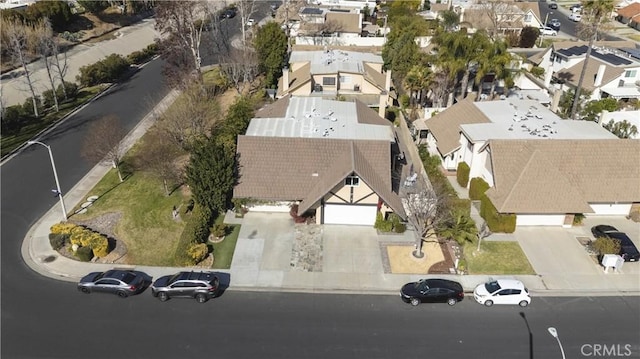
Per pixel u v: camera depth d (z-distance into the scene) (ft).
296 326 103.50
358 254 124.67
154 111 201.05
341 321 104.99
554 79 237.25
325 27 296.30
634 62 223.10
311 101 176.45
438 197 130.31
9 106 200.95
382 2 381.60
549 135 148.46
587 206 130.62
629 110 199.41
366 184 126.93
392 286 114.93
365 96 213.25
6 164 164.14
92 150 160.66
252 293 112.47
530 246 128.16
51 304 108.47
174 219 136.87
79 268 119.65
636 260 122.52
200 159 132.36
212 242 128.16
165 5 219.41
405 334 101.76
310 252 125.08
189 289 108.17
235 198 135.54
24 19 258.98
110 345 98.07
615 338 101.45
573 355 97.30
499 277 118.01
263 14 364.58
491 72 210.38
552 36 338.95
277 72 225.56
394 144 156.76
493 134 149.38
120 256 124.16
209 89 218.18
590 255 125.18
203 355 96.07
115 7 336.90
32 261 121.80
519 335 101.91
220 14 340.80
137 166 161.68
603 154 139.64
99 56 272.31
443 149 162.81
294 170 138.62
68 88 219.00
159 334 100.89
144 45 306.35
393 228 133.08
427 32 262.26
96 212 140.15
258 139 141.49
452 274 118.83
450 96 205.16
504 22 312.29
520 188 132.57
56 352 96.17
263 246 126.72
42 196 147.02
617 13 379.14
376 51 273.75
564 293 113.50
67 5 290.35
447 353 97.30
